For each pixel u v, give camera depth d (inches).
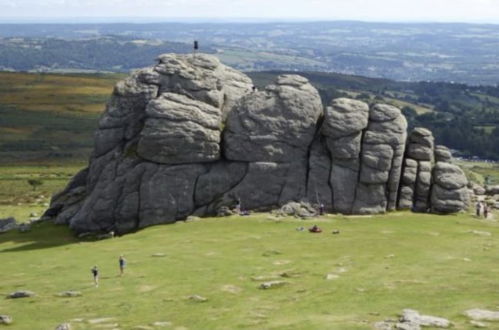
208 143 4072.3
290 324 1807.3
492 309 1855.3
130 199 4042.8
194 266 2797.7
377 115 4183.1
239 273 2623.0
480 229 3516.2
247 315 1973.4
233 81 4726.9
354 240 3201.3
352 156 4040.4
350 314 1887.3
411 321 1718.8
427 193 4065.0
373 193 4030.5
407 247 3009.4
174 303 2208.4
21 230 4232.3
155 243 3408.0
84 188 4717.0
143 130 4065.0
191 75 4404.5
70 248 3590.1
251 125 4156.0
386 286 2241.6
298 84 4362.7
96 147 4357.8
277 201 4052.7
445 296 2043.6
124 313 2113.7
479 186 4717.0
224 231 3553.2
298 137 4163.4
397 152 4062.5
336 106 4188.0
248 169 4092.0
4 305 2337.6
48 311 2204.7
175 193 4037.9
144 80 4402.1
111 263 3014.3
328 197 4030.5
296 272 2566.4
